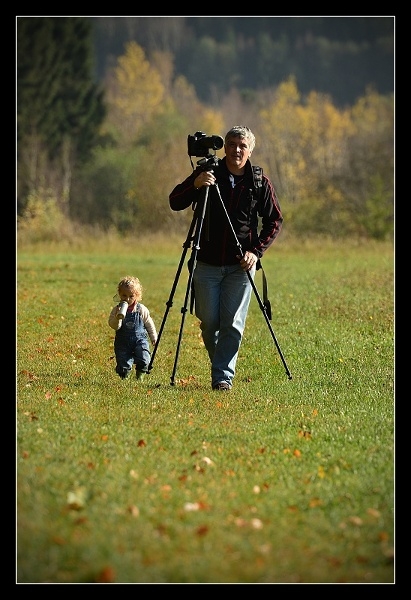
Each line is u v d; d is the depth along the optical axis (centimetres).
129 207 10075
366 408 1967
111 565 1141
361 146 10081
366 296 3959
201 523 1266
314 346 2764
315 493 1400
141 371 2231
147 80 16975
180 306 3697
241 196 2106
